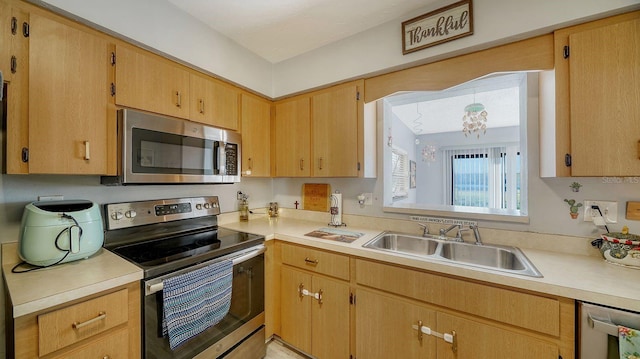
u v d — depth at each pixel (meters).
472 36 1.44
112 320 1.02
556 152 1.22
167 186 1.83
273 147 2.36
